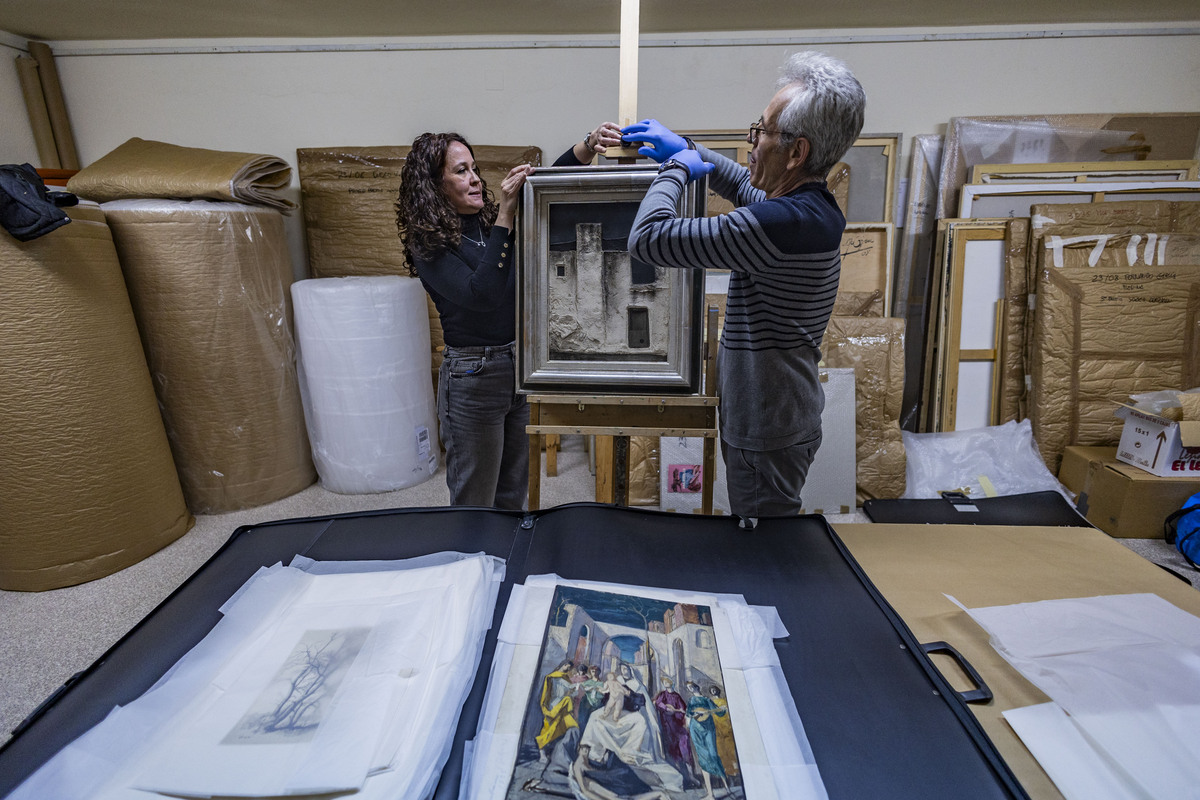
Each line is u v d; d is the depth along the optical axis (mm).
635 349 1259
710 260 975
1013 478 2250
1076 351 2244
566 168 1164
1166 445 1918
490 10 2092
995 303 2361
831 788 490
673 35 2365
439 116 2479
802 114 941
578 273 1224
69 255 1660
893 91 2383
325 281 2271
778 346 1109
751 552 830
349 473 2322
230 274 2037
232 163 2072
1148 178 2289
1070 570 837
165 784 478
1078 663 625
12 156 2295
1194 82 2297
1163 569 830
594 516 899
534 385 1283
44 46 2314
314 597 709
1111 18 2215
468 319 1445
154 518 1925
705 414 1304
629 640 642
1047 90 2344
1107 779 504
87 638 1541
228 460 2166
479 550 814
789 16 2188
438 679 586
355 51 2402
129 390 1834
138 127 2457
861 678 608
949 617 727
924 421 2516
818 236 968
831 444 2191
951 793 486
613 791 483
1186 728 542
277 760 498
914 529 967
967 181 2391
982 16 2188
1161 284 2193
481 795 479
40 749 515
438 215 1334
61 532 1720
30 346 1609
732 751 518
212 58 2395
